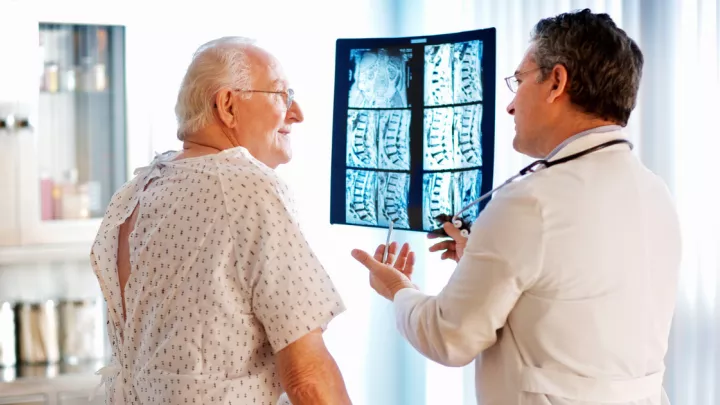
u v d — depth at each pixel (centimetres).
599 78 139
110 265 157
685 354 279
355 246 319
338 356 318
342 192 193
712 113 272
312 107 310
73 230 278
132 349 151
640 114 282
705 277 276
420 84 184
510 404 142
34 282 293
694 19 274
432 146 183
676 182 279
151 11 283
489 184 175
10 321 282
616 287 137
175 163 150
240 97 154
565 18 144
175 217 144
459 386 316
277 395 147
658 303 145
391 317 322
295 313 138
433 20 315
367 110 190
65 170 280
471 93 178
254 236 139
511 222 135
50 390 267
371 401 321
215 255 139
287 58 305
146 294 146
